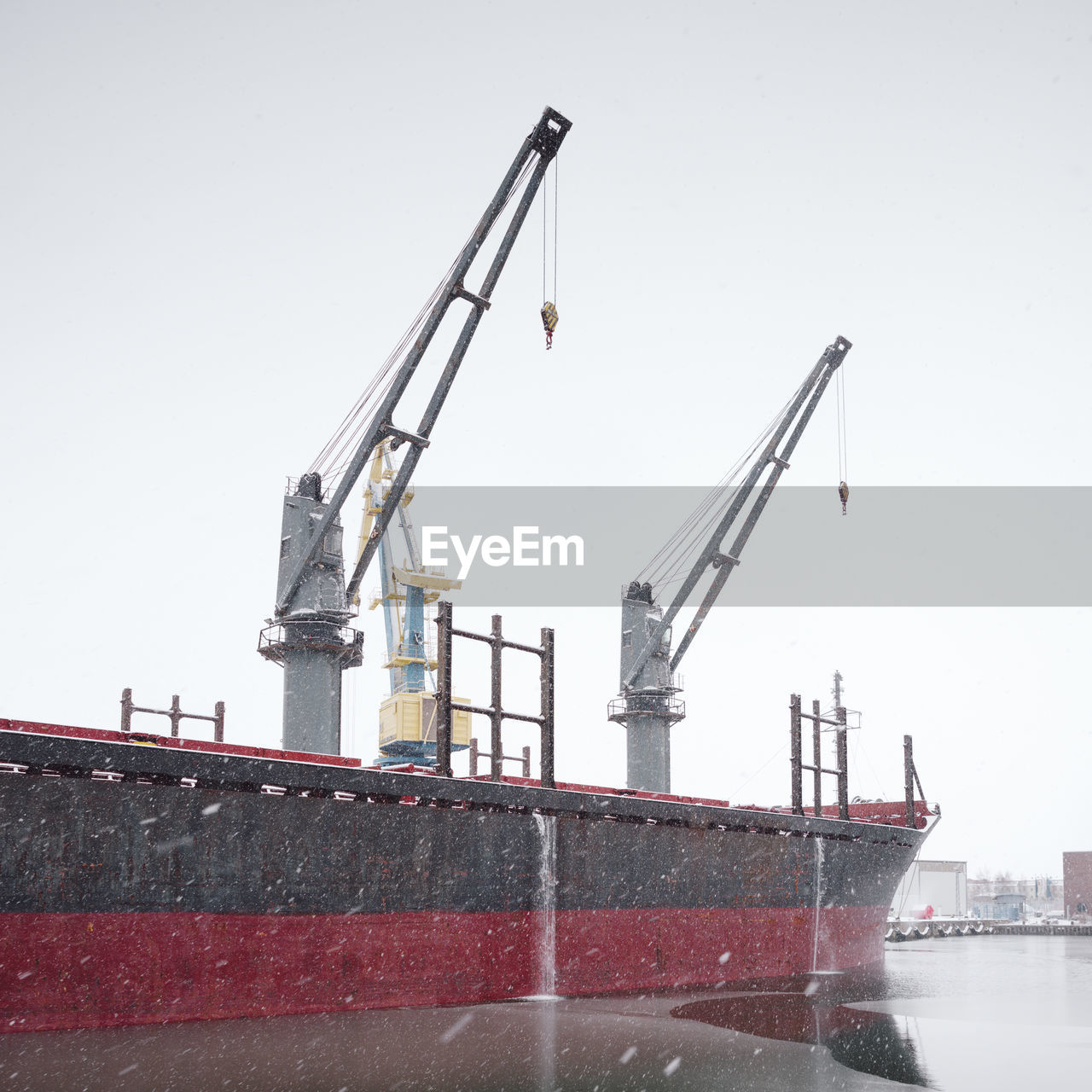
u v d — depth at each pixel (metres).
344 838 24.53
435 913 25.84
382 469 52.78
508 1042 20.50
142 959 21.30
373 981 24.41
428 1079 17.25
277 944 23.11
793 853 36.25
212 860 22.50
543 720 30.36
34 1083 16.20
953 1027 23.86
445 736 27.75
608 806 30.12
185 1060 17.97
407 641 50.12
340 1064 18.06
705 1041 21.12
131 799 21.64
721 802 35.84
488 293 38.16
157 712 40.69
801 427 54.69
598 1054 19.58
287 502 39.75
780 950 35.00
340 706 39.62
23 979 19.94
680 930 31.58
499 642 29.75
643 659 49.88
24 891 20.14
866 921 40.31
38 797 20.55
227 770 22.81
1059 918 109.38
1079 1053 20.69
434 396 38.31
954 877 111.44
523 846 27.97
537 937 27.81
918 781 45.84
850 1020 24.50
